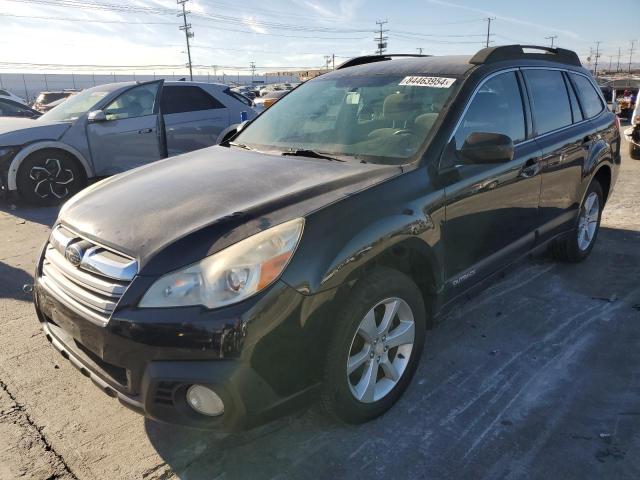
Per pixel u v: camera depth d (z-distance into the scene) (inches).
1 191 287.7
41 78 3142.2
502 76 139.7
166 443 101.3
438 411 110.0
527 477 91.7
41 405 113.0
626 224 245.6
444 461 95.7
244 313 80.4
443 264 114.7
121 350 84.0
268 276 83.2
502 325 147.4
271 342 83.0
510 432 103.3
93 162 297.6
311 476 92.6
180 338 80.1
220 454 98.2
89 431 104.8
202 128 327.6
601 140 184.4
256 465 95.3
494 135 112.7
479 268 129.1
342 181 103.9
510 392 116.3
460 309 157.2
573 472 92.7
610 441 100.3
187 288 81.9
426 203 107.8
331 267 88.8
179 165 127.1
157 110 310.8
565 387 118.0
